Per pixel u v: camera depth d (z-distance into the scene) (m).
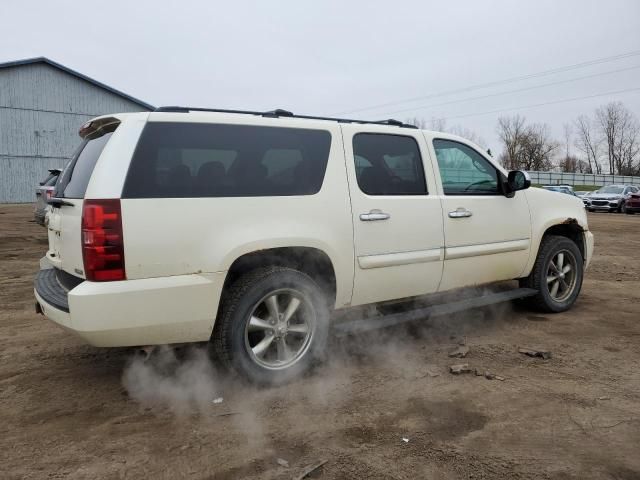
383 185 4.08
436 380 3.66
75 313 2.90
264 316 3.53
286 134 3.67
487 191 4.84
